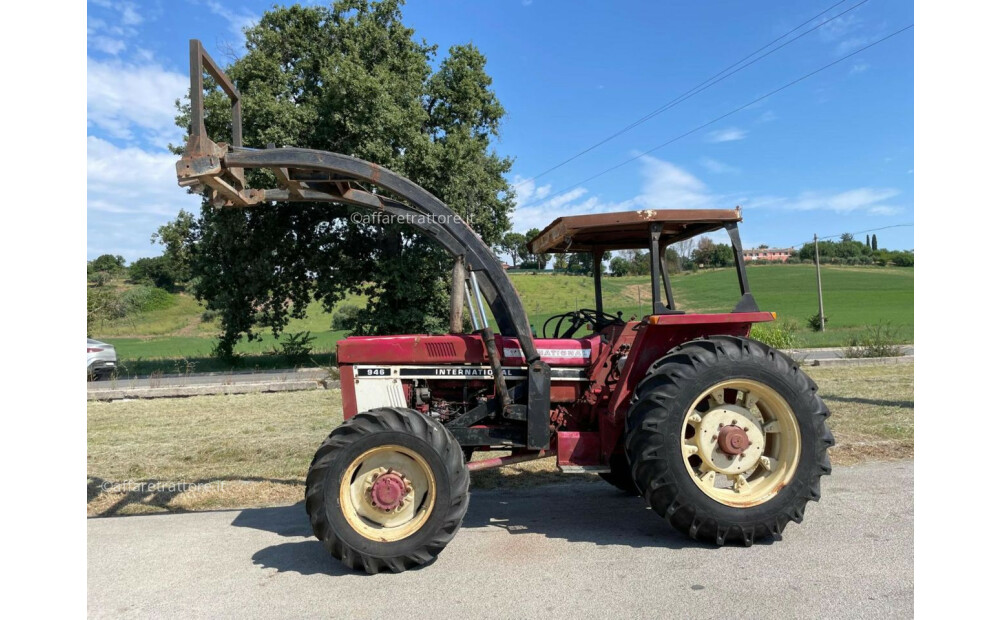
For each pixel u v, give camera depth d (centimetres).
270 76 1725
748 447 364
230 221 1786
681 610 275
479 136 2244
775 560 329
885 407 745
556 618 270
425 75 2033
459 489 332
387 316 1894
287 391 1106
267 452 623
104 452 636
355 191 398
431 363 407
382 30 1850
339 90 1567
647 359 392
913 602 278
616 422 385
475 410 398
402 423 337
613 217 386
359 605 290
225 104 1583
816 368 1238
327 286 1911
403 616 277
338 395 1037
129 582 322
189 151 335
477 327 406
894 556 328
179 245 1997
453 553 352
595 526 395
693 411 371
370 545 324
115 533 401
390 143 1645
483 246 387
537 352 385
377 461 342
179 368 1767
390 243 1900
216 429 754
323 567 339
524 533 383
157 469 564
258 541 383
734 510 347
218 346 1961
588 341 418
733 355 360
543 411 381
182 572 334
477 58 2133
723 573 314
